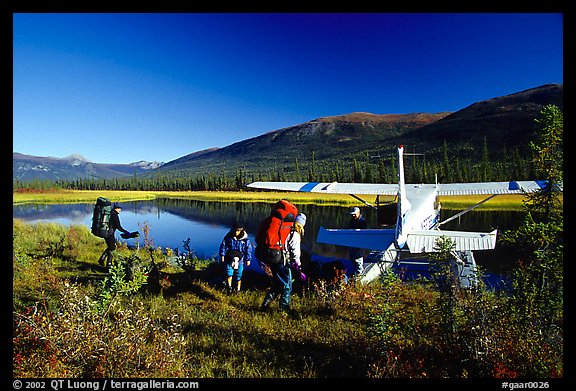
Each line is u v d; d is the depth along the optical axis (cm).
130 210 2883
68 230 1262
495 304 342
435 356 325
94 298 459
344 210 2472
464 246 614
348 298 507
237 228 601
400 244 670
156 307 498
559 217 348
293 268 548
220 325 446
